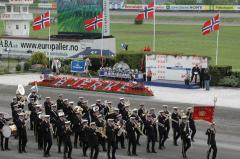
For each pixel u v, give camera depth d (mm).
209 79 103062
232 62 142500
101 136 58094
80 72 120125
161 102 91312
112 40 143375
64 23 145625
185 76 108062
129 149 60062
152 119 61219
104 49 141125
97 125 59062
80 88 103250
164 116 63156
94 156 57312
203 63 106312
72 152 61500
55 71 123438
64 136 57969
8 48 155625
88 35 142125
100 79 111000
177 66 109062
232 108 86312
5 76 123062
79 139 64062
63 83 105938
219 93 99625
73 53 142250
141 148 63500
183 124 58875
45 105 67750
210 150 57531
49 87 106125
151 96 95562
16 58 154000
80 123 62000
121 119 60812
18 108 65062
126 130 60062
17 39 153625
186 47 176500
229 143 65750
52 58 139625
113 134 57562
